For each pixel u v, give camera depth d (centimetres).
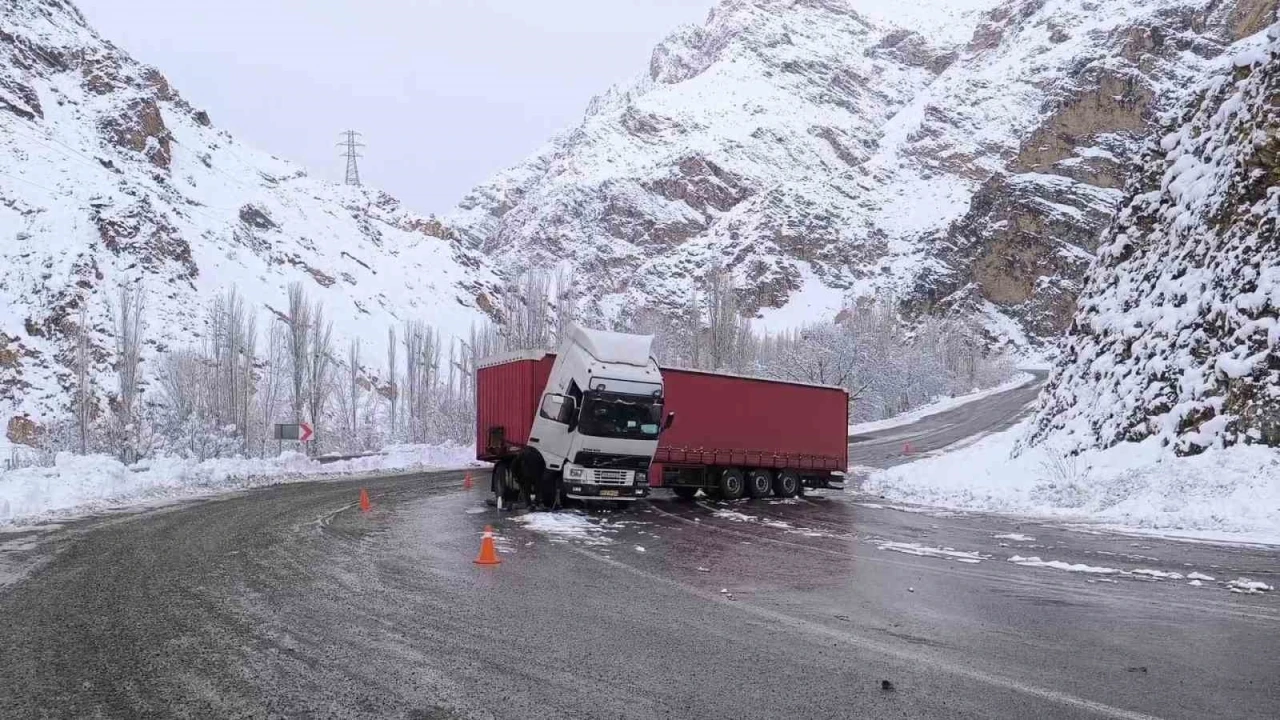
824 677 698
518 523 1847
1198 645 820
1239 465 2142
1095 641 834
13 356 6981
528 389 2317
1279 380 2266
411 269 15662
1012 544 1623
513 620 898
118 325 7394
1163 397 2673
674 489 2906
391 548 1425
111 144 12825
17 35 13638
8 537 1509
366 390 8631
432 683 670
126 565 1213
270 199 15425
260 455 4784
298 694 640
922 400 9962
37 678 678
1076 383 3241
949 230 19950
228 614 905
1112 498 2269
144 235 9656
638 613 943
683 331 8162
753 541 1633
